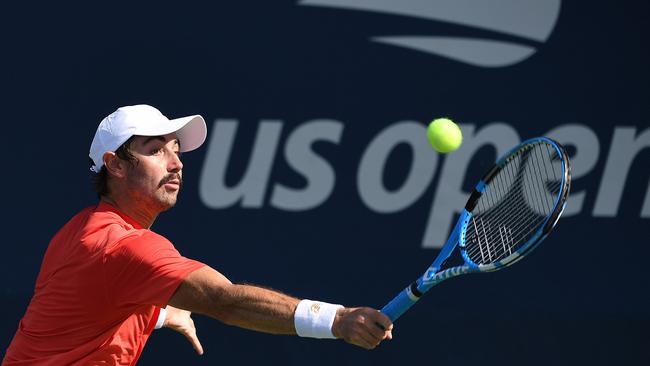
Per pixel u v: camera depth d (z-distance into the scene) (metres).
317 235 26.09
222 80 26.25
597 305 26.11
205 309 12.95
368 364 25.62
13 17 26.09
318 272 26.00
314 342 25.70
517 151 15.30
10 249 25.80
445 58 26.50
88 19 26.17
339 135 26.30
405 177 26.25
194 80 26.22
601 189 26.47
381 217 26.19
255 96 26.28
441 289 26.00
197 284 12.85
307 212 26.17
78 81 26.11
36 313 14.19
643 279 26.19
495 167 15.49
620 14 26.73
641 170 26.52
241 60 26.28
